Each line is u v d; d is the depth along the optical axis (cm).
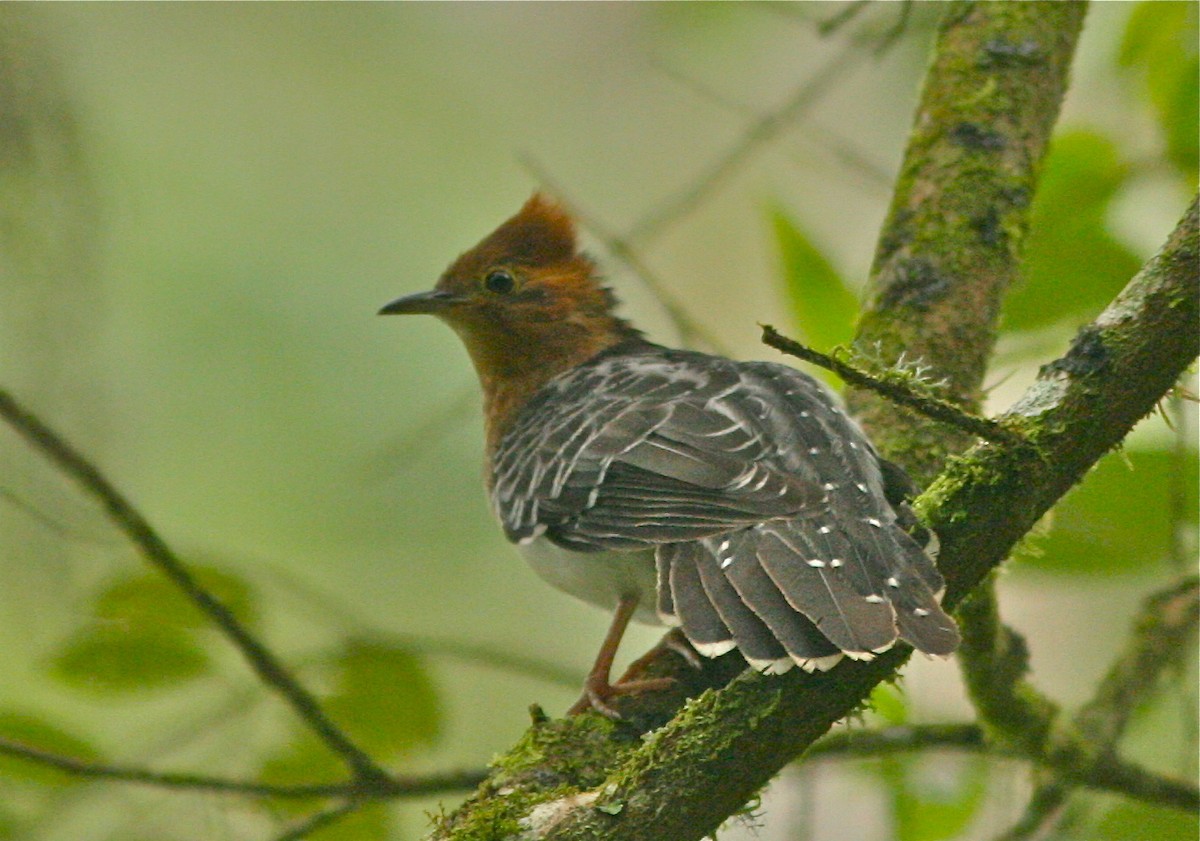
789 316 1069
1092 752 960
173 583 898
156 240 1608
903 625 692
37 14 1143
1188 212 735
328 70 1744
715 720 700
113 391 1252
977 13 1082
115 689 958
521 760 790
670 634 923
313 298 1627
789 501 794
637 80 1802
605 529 866
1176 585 999
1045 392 732
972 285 988
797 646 701
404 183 1730
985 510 732
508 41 1805
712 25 1550
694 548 795
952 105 1048
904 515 763
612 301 1222
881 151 1662
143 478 1473
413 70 1778
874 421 953
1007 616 1364
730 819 770
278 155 1700
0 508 1085
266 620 1032
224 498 1496
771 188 1394
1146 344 718
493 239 1204
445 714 1000
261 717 1034
